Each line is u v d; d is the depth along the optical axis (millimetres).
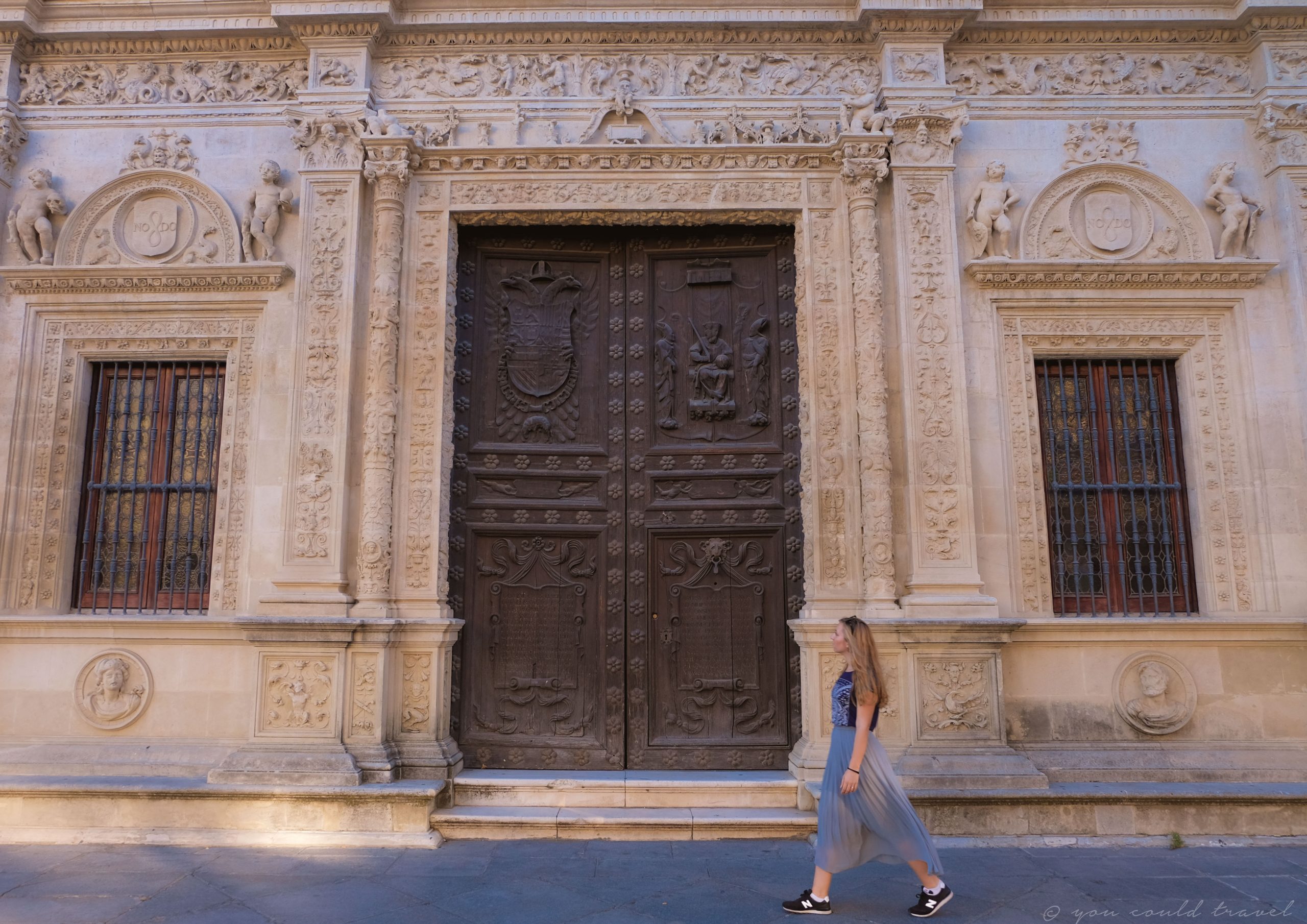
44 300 7711
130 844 6312
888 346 7488
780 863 5918
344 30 7777
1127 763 6914
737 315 8055
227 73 8078
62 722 7164
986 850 6191
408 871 5703
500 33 7926
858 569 7215
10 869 5742
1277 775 6848
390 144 7590
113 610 7547
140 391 7887
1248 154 7875
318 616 6914
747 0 7867
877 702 4941
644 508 7809
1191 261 7477
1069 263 7461
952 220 7543
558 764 7398
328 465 7207
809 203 7750
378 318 7379
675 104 7867
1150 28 7969
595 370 8047
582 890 5359
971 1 7660
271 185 7750
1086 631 7105
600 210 7750
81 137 7984
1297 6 7660
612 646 7609
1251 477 7398
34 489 7516
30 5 7801
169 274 7570
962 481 7172
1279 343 7520
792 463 7746
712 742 7434
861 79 7961
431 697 7039
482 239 8078
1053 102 7930
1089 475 7656
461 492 7711
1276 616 7156
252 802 6477
